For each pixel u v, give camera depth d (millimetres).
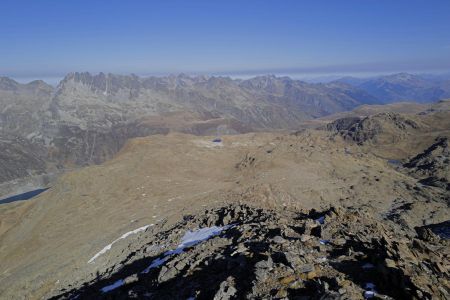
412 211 80000
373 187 94938
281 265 22219
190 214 63375
